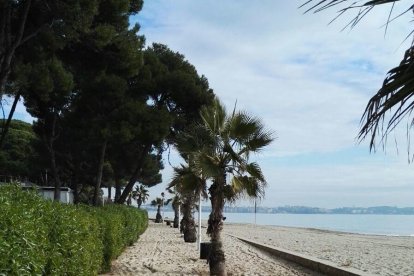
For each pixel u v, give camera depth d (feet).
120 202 98.37
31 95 73.05
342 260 62.23
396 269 52.54
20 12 47.50
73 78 63.21
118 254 50.90
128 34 63.87
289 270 48.70
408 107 9.95
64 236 20.58
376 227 336.08
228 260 57.62
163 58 101.65
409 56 9.93
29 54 51.70
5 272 12.61
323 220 551.18
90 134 79.46
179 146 41.09
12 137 169.17
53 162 85.66
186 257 58.08
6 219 13.67
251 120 39.78
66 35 50.11
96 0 48.65
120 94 75.10
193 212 85.56
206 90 98.53
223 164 40.32
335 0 9.72
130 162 119.65
